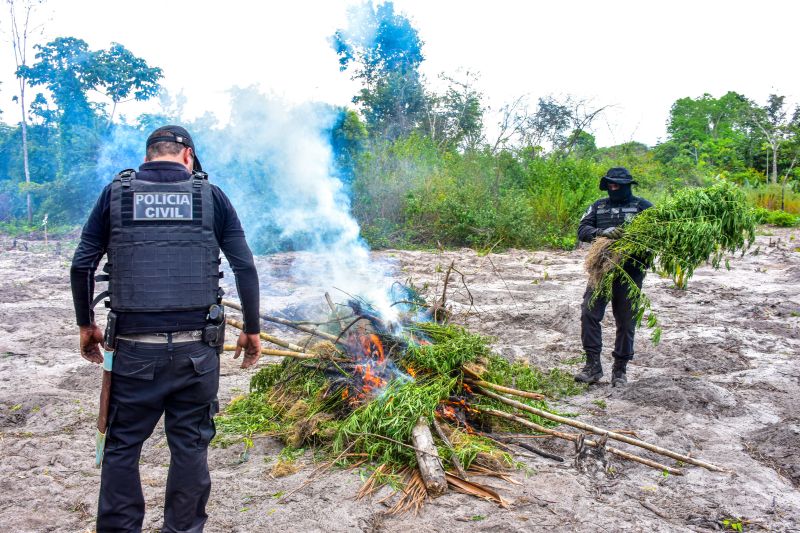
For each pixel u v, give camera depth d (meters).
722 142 41.78
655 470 3.73
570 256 14.94
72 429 4.40
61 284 11.20
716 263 5.18
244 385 5.39
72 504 3.30
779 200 25.81
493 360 4.76
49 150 28.08
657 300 9.28
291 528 3.00
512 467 3.67
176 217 2.65
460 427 4.02
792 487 3.57
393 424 3.66
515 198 17.95
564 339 7.02
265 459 3.81
